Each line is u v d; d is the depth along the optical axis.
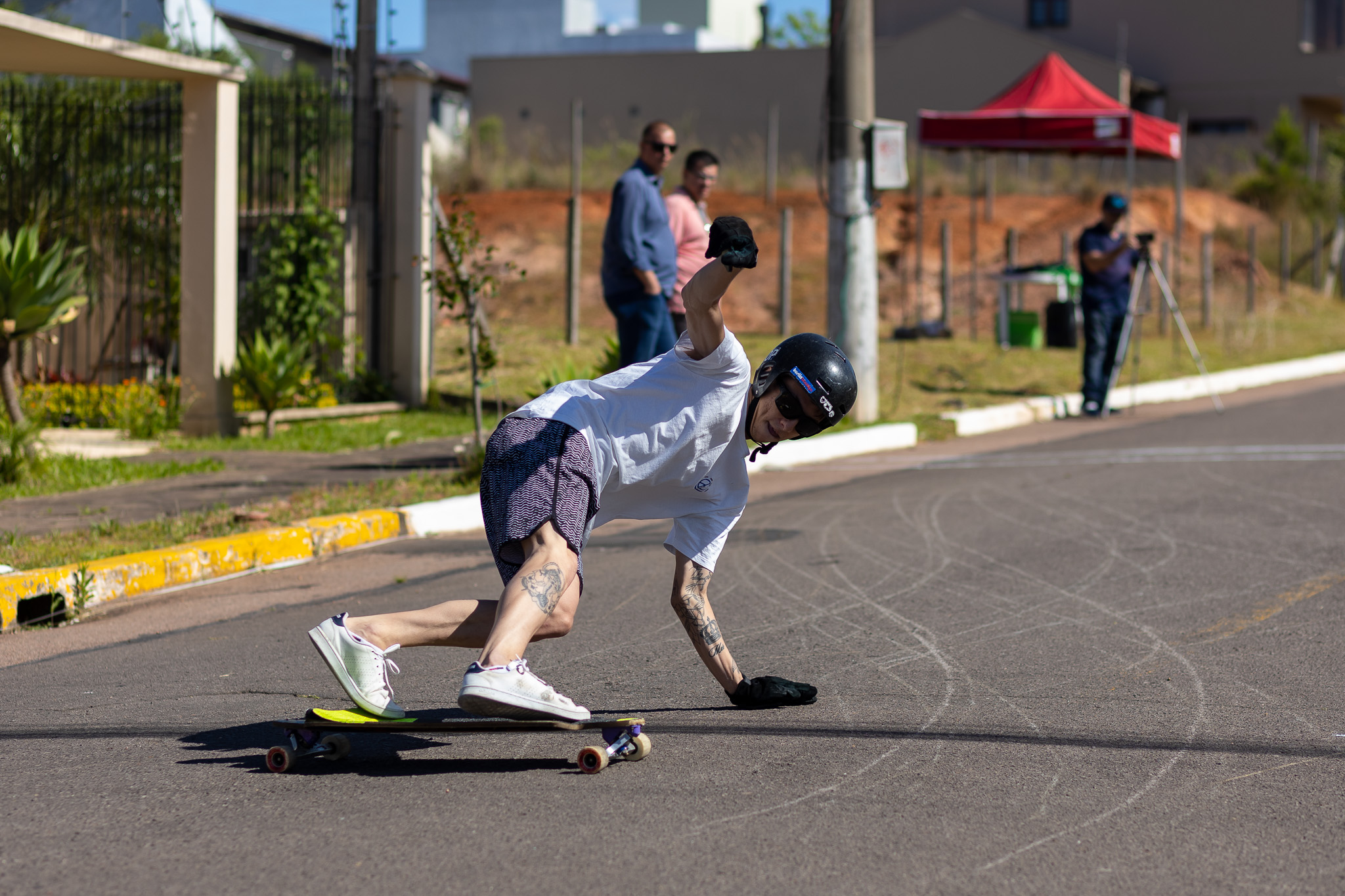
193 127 11.12
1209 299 20.36
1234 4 37.00
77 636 5.58
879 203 11.92
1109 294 13.20
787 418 3.59
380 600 6.12
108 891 2.93
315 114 13.47
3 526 7.30
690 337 3.57
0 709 4.47
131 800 3.52
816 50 37.88
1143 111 37.88
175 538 6.91
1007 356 16.25
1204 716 4.12
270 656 5.14
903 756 3.79
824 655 4.98
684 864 3.03
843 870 3.00
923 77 36.88
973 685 4.53
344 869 3.03
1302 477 8.98
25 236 9.37
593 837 3.20
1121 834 3.20
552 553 3.48
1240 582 6.00
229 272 11.29
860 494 8.91
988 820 3.29
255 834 3.26
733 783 3.58
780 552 6.99
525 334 16.36
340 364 13.49
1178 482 8.93
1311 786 3.50
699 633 4.17
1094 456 10.45
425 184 13.58
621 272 9.02
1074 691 4.43
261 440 11.05
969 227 24.23
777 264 21.44
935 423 12.08
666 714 4.26
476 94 40.66
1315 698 4.29
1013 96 17.20
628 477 3.67
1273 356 18.09
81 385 12.20
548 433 3.55
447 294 9.06
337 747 3.82
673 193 9.55
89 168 12.38
